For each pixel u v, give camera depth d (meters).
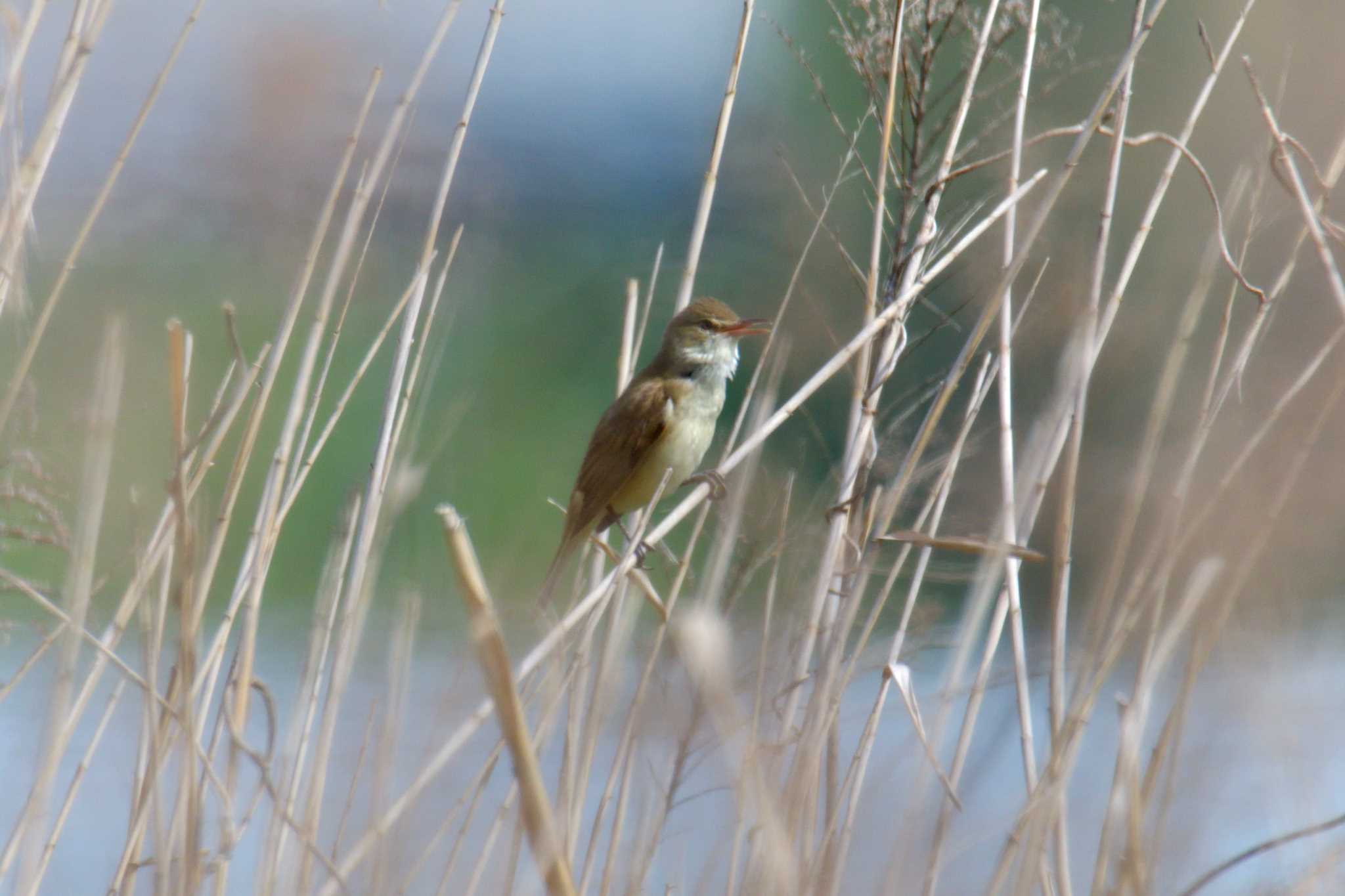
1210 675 7.85
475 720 7.02
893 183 9.12
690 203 25.66
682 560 7.93
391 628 7.82
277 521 7.50
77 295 23.77
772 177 13.97
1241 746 7.48
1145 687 6.42
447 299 24.06
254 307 24.56
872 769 7.43
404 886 6.60
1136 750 6.02
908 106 8.72
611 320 27.61
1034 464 7.40
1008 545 7.04
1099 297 7.92
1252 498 8.15
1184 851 7.08
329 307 7.71
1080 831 8.17
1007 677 7.61
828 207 9.28
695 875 7.47
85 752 7.23
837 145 11.78
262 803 7.73
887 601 8.21
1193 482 8.52
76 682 7.05
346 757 7.66
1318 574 8.05
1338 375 7.39
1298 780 7.36
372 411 22.91
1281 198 8.32
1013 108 9.09
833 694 7.00
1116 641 6.63
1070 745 6.57
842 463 8.39
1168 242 13.51
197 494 7.18
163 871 6.20
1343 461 8.27
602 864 7.93
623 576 7.54
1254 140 9.21
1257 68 12.47
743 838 6.57
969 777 7.48
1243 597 7.89
